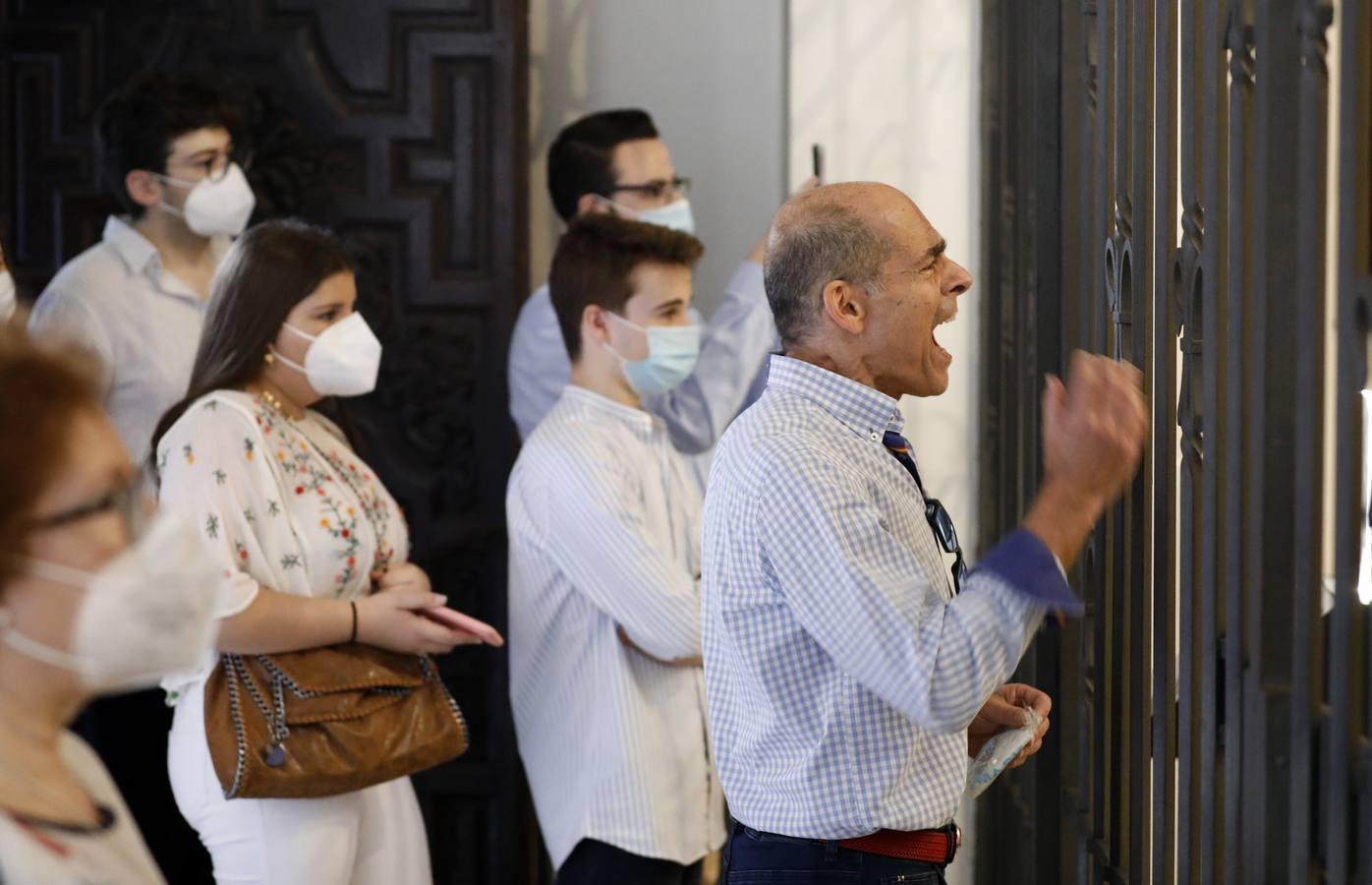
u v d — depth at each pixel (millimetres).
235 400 2797
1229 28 1910
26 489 1202
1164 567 2234
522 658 3154
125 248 3607
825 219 2035
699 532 3209
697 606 2943
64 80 4066
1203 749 2021
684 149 4383
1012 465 3408
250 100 4012
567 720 3082
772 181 4367
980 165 3723
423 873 3047
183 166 3576
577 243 3145
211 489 2695
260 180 4043
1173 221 2205
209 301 2906
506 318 4121
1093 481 1800
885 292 2023
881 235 2023
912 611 1785
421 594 2850
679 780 3062
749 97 4367
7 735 1249
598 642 3055
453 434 4168
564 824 3072
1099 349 2656
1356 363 1578
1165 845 2250
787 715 1955
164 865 3781
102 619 1232
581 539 2977
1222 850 2068
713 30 4375
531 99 4426
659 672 3078
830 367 2057
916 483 2070
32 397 1216
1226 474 1975
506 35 4090
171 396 3594
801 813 1948
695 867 3215
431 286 4125
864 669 1803
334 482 2904
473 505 4172
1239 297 1876
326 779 2686
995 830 3646
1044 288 2986
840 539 1838
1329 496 3744
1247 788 1871
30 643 1240
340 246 2965
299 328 2875
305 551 2803
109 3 4059
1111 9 2602
